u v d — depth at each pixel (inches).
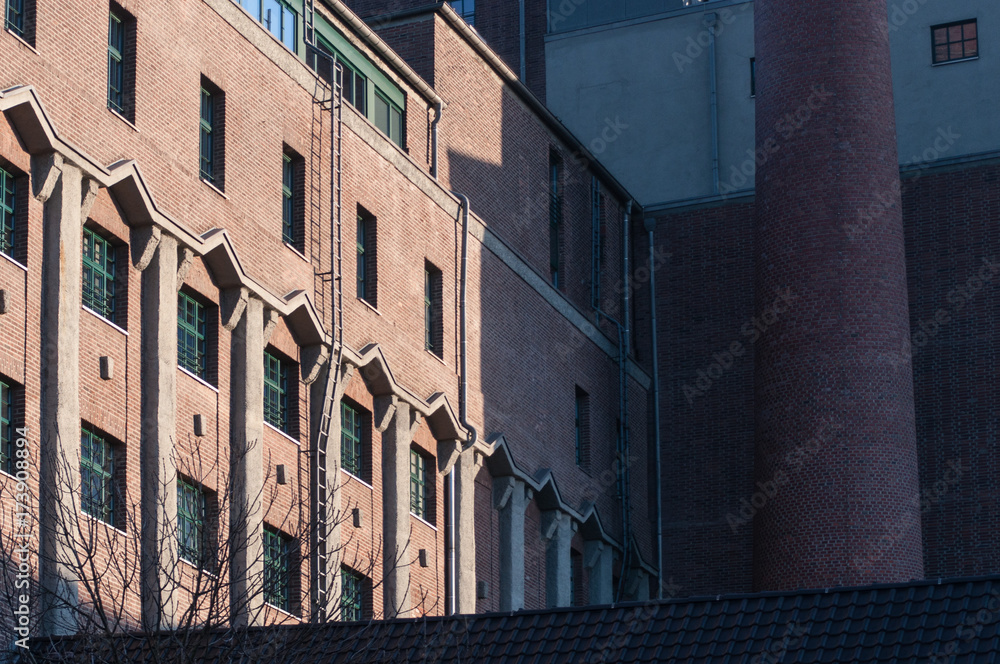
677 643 1421.0
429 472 2578.7
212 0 2176.4
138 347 1978.3
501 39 3710.6
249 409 2134.6
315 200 2338.8
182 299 2095.2
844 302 2785.4
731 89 3408.0
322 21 2472.9
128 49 2030.0
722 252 3316.9
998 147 3213.6
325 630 1560.0
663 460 3267.7
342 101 2413.9
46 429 1796.3
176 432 2006.6
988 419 3095.5
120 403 1931.6
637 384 3253.0
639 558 3125.0
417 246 2578.7
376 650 1513.3
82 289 1916.8
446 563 2559.1
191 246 2062.0
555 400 2933.1
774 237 2856.8
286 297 2240.4
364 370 2409.0
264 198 2233.0
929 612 1374.3
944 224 3203.7
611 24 3533.5
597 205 3213.6
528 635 1476.4
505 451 2706.7
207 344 2126.0
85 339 1889.8
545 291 2952.8
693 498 3228.3
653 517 3240.7
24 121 1824.6
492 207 2839.6
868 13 2881.4
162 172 2041.1
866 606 1401.3
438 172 2689.5
